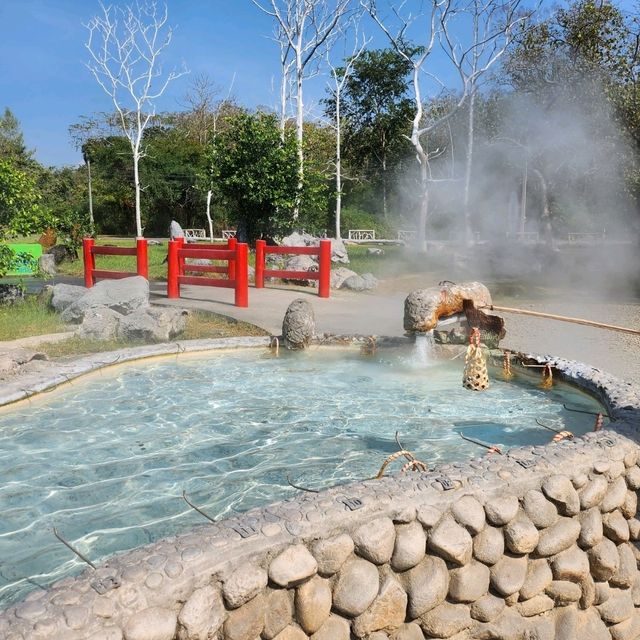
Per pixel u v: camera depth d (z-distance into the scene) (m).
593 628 3.20
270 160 18.03
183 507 3.92
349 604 2.63
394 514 2.84
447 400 6.08
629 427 4.08
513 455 3.44
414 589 2.77
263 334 9.02
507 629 2.93
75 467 4.51
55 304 10.70
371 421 5.50
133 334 8.45
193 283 12.08
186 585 2.37
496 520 2.97
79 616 2.18
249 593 2.44
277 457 4.71
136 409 5.81
